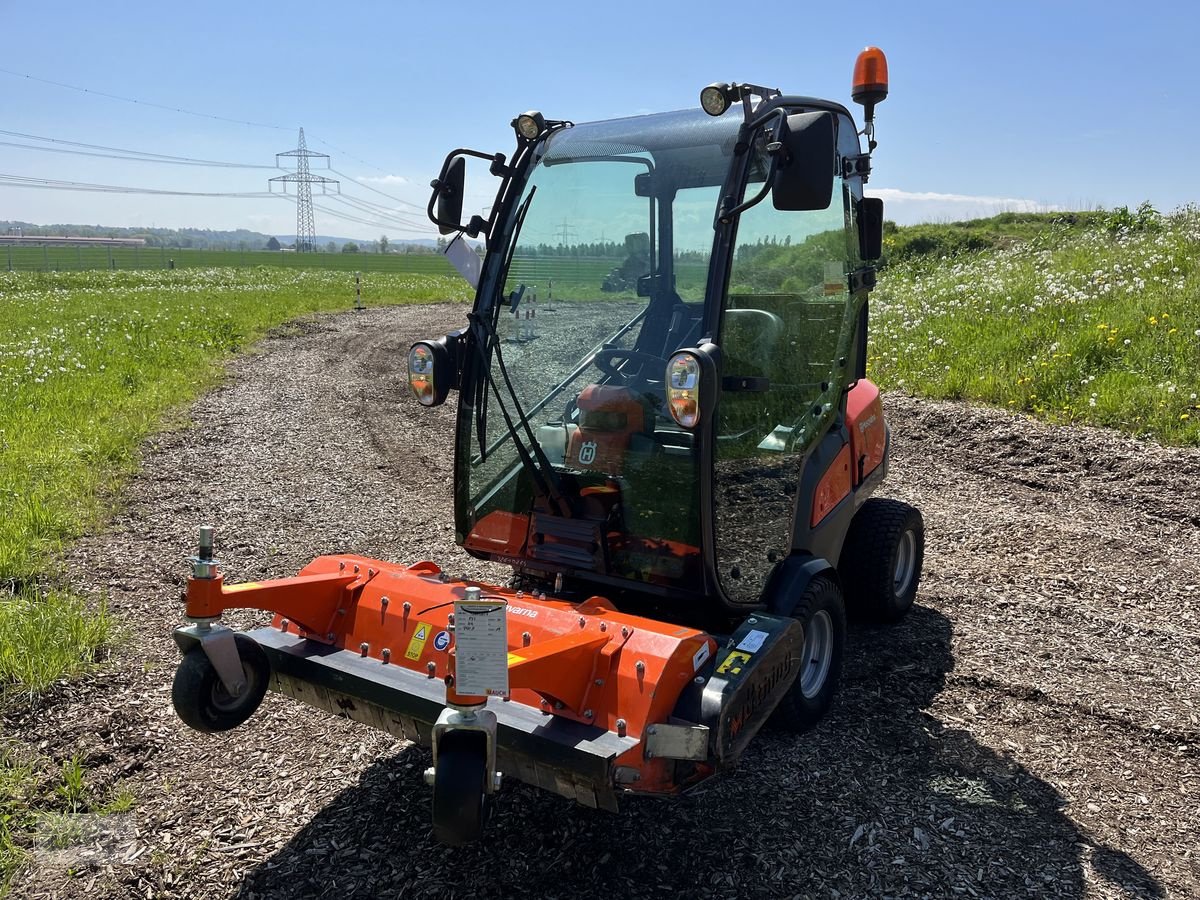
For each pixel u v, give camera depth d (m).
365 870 3.20
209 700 3.13
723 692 2.96
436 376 3.85
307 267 55.81
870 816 3.50
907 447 9.12
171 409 10.88
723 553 3.58
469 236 3.97
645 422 3.52
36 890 3.11
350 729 4.12
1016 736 4.11
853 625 5.27
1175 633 5.18
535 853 3.28
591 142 3.80
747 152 3.50
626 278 3.66
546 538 3.75
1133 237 18.08
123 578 5.85
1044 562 6.25
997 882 3.15
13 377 11.68
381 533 6.88
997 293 14.14
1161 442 8.47
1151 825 3.49
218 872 3.20
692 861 3.23
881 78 4.73
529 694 3.14
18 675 4.40
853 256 4.79
